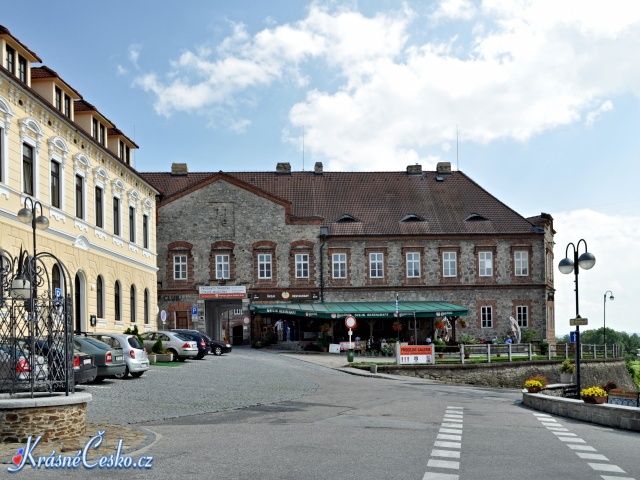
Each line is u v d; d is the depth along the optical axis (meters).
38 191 32.16
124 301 45.06
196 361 42.25
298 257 64.88
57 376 15.18
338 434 16.23
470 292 65.44
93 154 40.00
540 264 66.12
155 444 14.38
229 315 82.00
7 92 29.19
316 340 59.34
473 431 17.44
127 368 29.39
